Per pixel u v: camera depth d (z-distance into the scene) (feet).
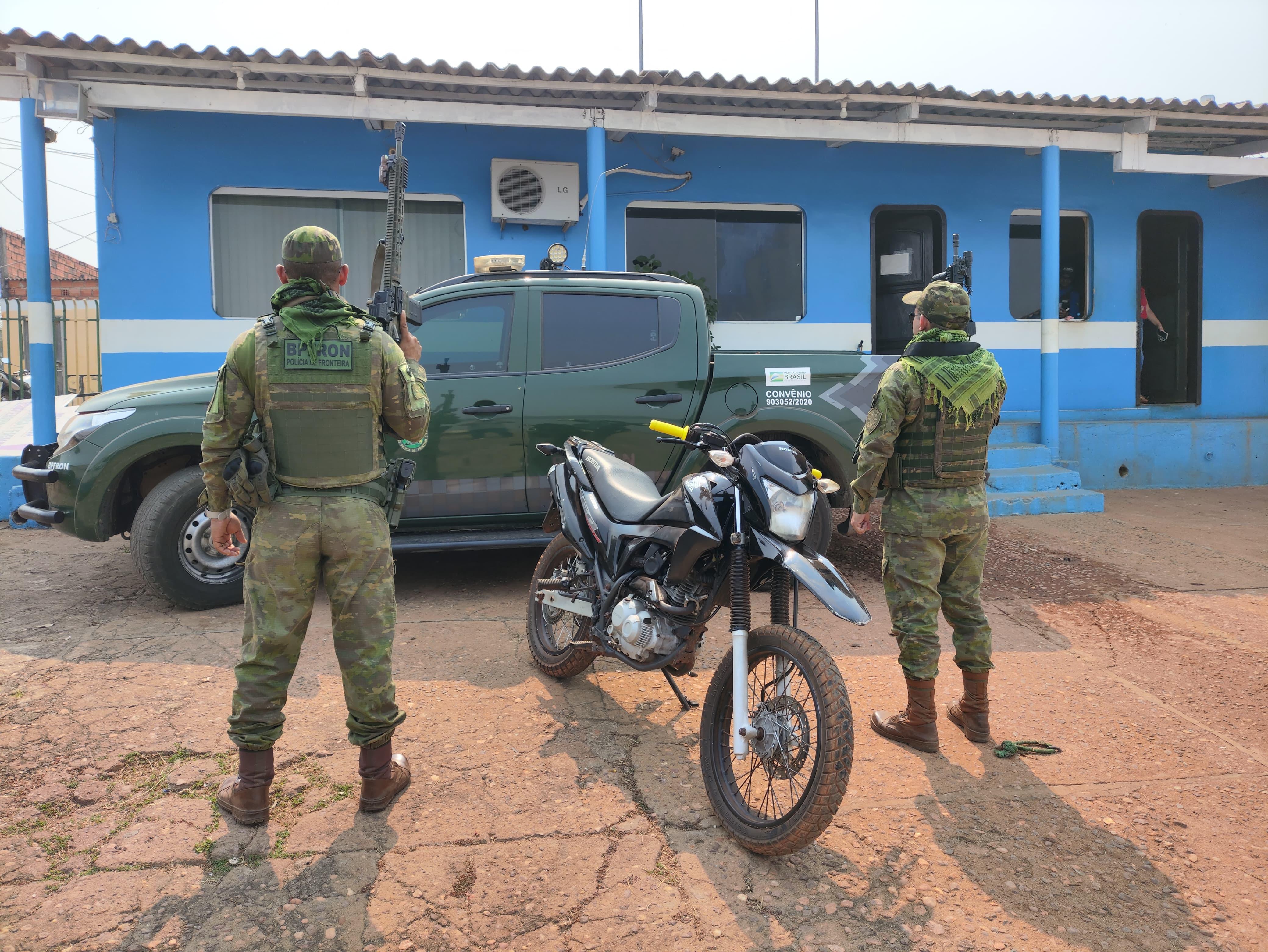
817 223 29.91
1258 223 33.47
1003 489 26.43
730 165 29.19
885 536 11.10
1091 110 27.02
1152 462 31.22
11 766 10.11
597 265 25.35
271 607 8.71
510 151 27.71
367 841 8.81
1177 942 7.71
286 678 8.96
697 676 13.28
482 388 16.43
